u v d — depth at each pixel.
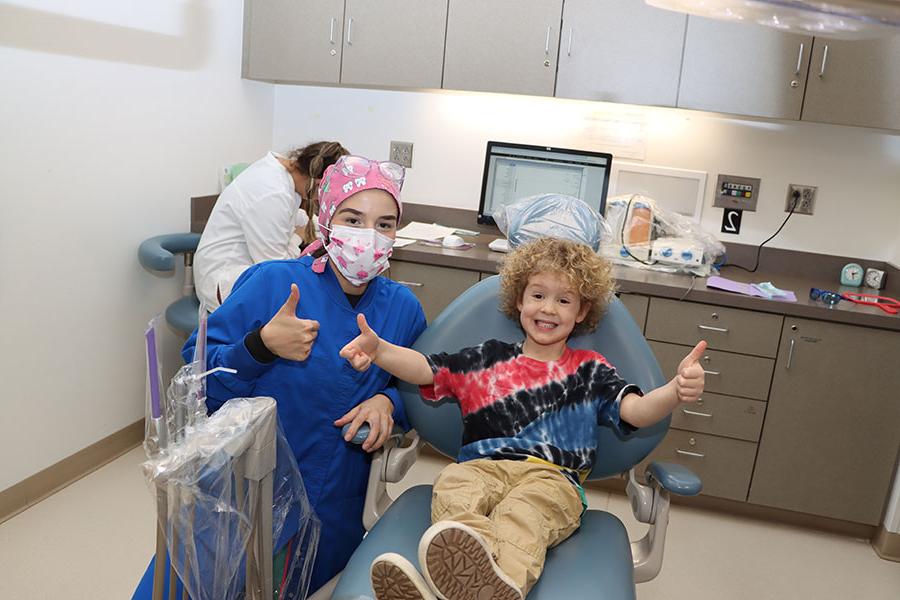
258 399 1.26
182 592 1.30
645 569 1.57
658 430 1.59
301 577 1.52
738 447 2.81
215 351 1.50
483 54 3.04
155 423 1.15
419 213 3.51
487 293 1.69
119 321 2.78
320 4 3.15
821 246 3.17
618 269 2.94
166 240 2.78
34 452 2.48
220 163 3.23
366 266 1.52
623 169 3.25
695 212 3.23
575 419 1.57
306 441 1.60
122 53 2.60
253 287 1.57
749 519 2.92
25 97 2.24
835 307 2.65
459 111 3.39
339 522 1.66
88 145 2.50
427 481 2.90
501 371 1.60
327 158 2.66
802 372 2.70
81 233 2.53
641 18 2.90
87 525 2.42
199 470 1.13
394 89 3.43
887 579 2.60
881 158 3.07
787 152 3.13
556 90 3.01
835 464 2.74
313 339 1.43
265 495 1.27
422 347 1.66
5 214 2.23
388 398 1.63
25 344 2.38
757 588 2.47
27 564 2.21
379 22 3.11
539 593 1.34
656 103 2.94
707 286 2.77
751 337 2.71
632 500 1.64
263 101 3.49
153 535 2.40
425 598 1.20
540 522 1.39
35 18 2.24
